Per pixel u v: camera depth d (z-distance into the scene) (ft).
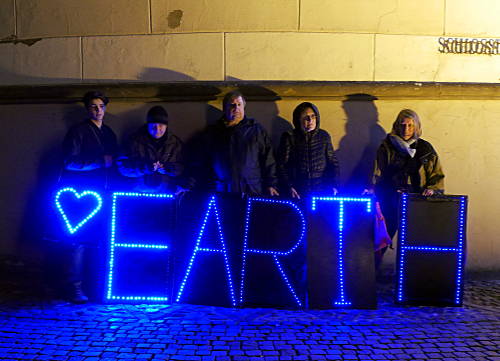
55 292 17.06
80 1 19.33
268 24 19.24
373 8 19.45
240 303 15.52
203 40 19.20
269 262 15.64
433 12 19.57
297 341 12.82
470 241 19.88
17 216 19.56
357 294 15.61
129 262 15.81
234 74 19.26
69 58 19.47
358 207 15.87
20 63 19.57
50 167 19.57
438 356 12.03
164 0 19.17
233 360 11.66
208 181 17.75
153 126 16.98
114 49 19.34
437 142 19.70
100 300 15.85
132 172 16.89
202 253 15.84
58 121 19.45
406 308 15.75
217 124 17.62
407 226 16.10
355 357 11.91
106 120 19.35
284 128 19.30
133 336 13.02
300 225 15.67
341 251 15.70
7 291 17.13
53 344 12.46
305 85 19.01
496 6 19.69
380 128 19.56
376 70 19.52
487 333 13.56
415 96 19.47
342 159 19.56
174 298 15.88
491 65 19.80
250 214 15.71
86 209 16.49
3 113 19.57
